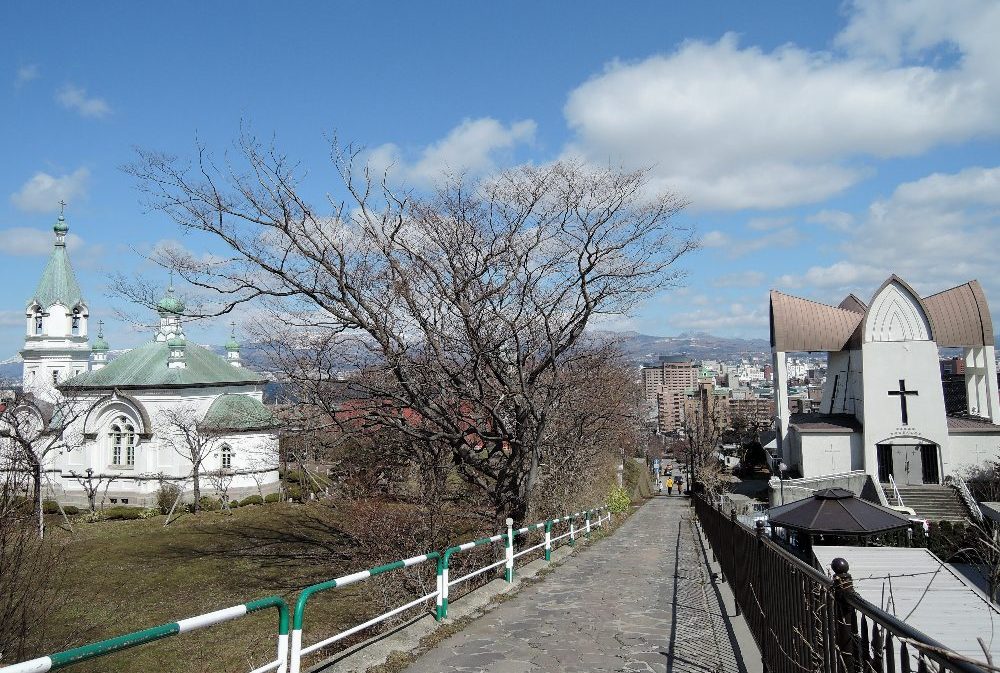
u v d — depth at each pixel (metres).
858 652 4.12
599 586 12.69
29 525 14.95
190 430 47.88
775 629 6.73
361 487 17.88
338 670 7.16
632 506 50.06
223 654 13.66
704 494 39.00
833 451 45.25
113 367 52.66
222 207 13.87
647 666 7.61
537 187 18.36
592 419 23.31
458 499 17.33
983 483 40.78
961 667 2.74
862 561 14.81
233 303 14.51
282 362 15.38
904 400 43.47
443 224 15.44
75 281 66.44
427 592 12.56
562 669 7.49
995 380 47.72
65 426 42.94
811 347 50.41
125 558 26.97
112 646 4.23
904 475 43.62
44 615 13.28
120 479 48.84
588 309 16.45
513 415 17.19
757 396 135.88
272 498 46.78
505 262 15.84
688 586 12.70
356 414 16.16
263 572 21.83
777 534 21.61
